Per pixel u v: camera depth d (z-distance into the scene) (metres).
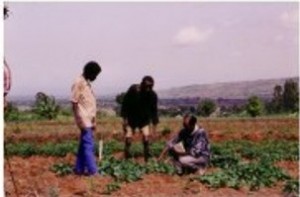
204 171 16.30
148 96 18.95
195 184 14.69
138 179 15.50
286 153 22.72
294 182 14.55
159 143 27.59
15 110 51.62
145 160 18.98
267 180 15.38
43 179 15.02
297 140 32.81
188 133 16.39
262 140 32.47
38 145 26.48
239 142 29.95
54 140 33.31
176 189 14.43
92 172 15.51
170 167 16.67
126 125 19.23
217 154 22.61
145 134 19.05
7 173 15.77
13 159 20.89
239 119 62.50
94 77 15.40
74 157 22.41
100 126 49.72
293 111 84.69
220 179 14.88
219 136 34.62
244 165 17.58
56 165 17.25
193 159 16.20
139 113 19.02
